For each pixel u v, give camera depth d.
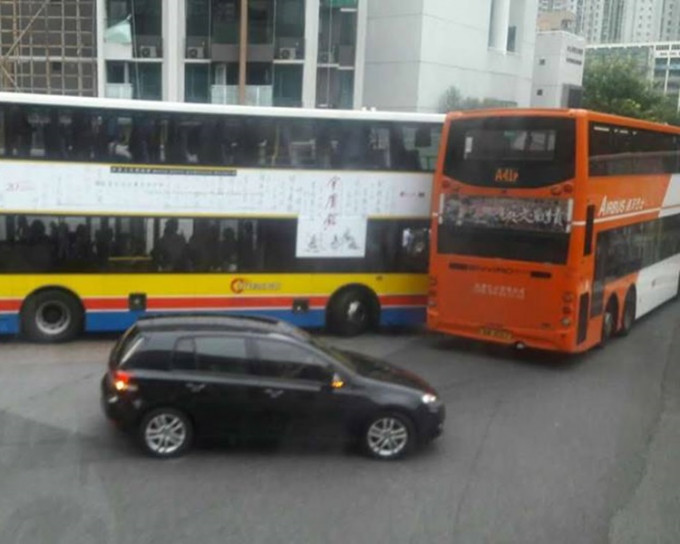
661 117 50.00
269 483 8.14
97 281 13.51
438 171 13.84
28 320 13.43
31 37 32.88
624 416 10.95
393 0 37.31
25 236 13.16
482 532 7.21
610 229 14.09
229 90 33.41
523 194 12.98
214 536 6.89
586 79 53.59
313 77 33.50
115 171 13.30
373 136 14.50
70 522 7.05
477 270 13.54
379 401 8.83
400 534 7.10
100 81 32.78
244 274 14.12
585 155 12.55
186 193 13.63
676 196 18.42
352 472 8.55
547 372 13.19
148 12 32.72
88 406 10.34
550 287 12.88
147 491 7.80
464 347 14.77
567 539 7.14
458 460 9.07
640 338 15.88
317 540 6.89
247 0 32.56
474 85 41.31
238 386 8.63
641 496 8.19
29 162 12.96
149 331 8.77
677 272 19.44
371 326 15.35
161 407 8.57
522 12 45.25
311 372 8.80
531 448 9.57
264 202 14.03
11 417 9.87
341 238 14.58
